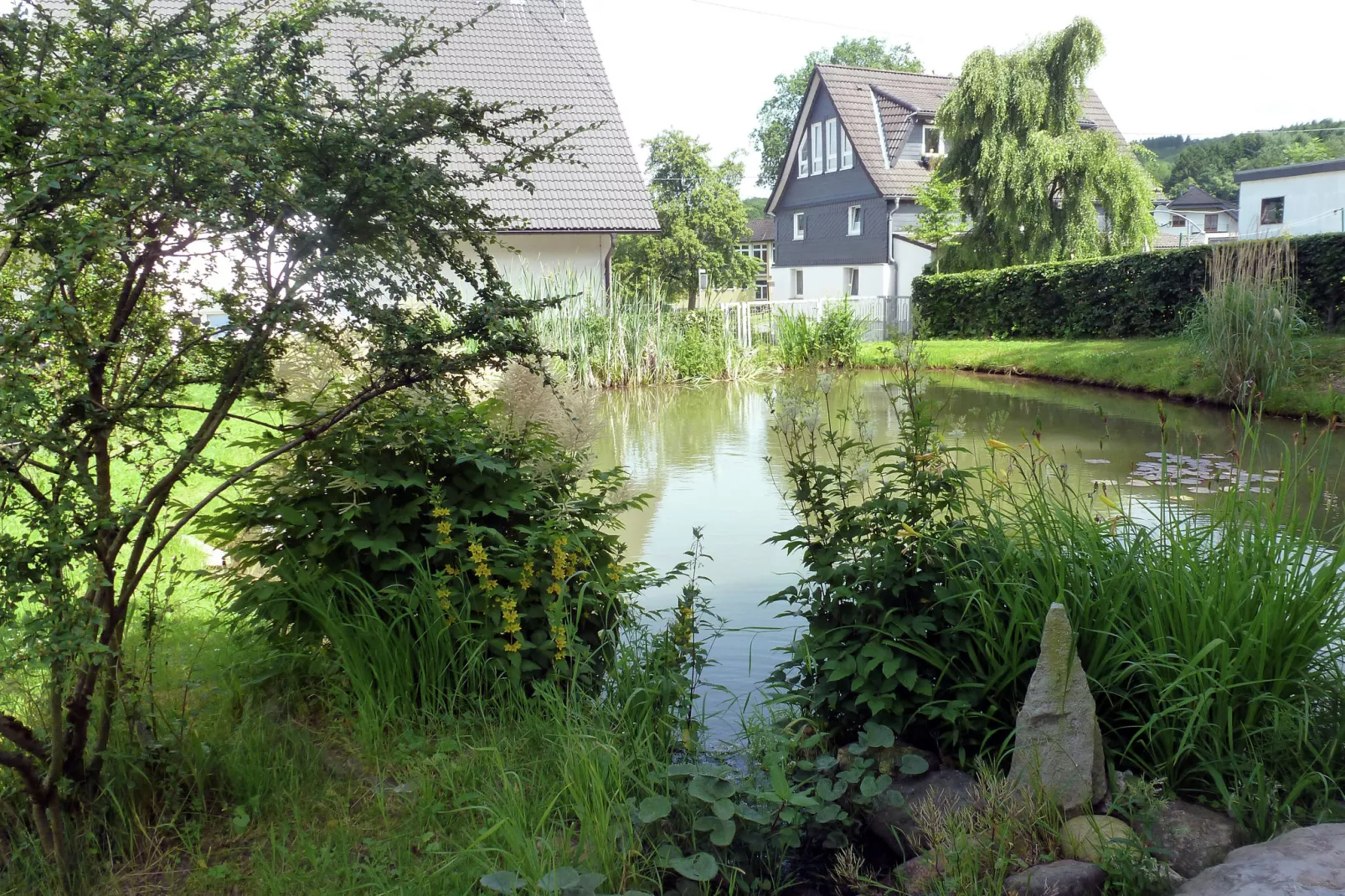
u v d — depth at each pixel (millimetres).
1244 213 38219
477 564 3576
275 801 2979
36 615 2318
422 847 2766
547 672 3674
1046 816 2805
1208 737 3047
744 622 5078
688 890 2633
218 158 2385
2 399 2158
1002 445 4066
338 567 3703
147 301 2955
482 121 3344
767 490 8500
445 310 3289
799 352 20500
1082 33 23766
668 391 17297
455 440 3883
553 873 2424
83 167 2330
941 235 30672
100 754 2816
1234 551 3283
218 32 2850
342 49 14523
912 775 3223
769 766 2918
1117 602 3270
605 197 20641
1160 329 18281
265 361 2969
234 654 3857
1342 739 2955
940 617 3480
